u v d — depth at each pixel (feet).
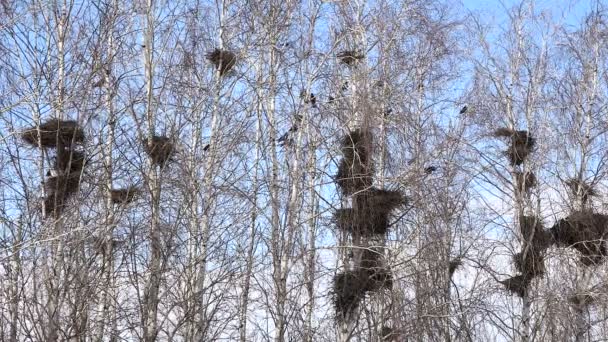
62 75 49.52
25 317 43.60
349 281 51.65
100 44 50.75
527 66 67.15
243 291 51.47
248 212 51.72
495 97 65.92
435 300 55.06
